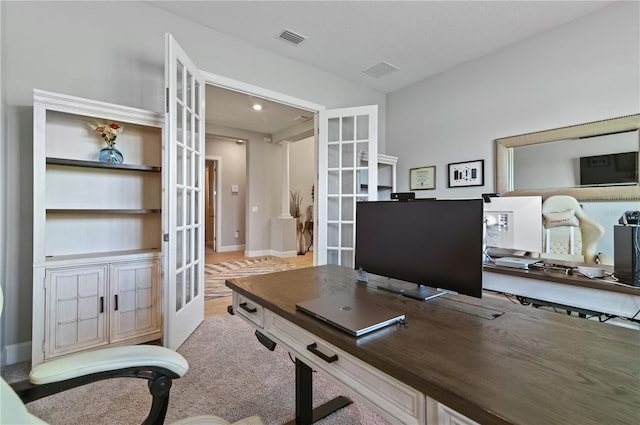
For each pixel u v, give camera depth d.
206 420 0.87
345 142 3.71
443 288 1.10
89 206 2.39
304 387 1.49
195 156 2.74
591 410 0.52
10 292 2.09
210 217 8.10
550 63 3.06
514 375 0.64
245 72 3.20
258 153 6.64
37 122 1.95
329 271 1.65
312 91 3.77
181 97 2.44
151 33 2.64
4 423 0.47
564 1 2.66
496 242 1.89
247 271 5.09
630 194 2.64
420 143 4.23
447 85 3.92
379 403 0.74
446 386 0.60
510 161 3.37
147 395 1.75
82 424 1.51
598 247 2.81
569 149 2.98
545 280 1.67
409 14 2.79
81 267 2.09
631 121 2.62
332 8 2.70
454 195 3.87
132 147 2.57
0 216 2.02
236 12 2.74
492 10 2.75
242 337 2.55
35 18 2.16
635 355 0.73
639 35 2.58
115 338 2.21
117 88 2.47
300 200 7.63
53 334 1.99
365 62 3.69
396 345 0.78
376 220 1.36
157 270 2.40
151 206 2.66
